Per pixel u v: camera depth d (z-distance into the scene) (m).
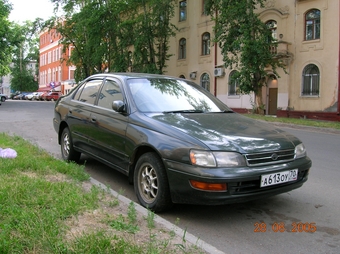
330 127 14.92
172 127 4.08
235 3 19.81
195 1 28.25
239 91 21.78
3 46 34.88
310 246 3.42
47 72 71.06
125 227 3.25
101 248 2.68
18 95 65.19
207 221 3.98
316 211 4.40
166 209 4.10
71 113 6.22
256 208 4.46
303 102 21.25
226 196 3.57
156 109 4.73
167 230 3.37
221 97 26.52
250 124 4.54
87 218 3.42
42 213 3.31
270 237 3.61
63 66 62.00
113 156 4.89
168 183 3.93
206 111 5.00
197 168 3.62
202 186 3.57
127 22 27.89
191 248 2.99
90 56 33.94
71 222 3.27
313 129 15.28
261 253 3.26
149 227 3.35
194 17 28.42
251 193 3.69
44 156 5.97
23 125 13.23
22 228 2.94
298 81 21.44
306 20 21.00
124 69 29.69
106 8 29.69
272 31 22.77
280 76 22.28
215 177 3.53
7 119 15.68
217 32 20.88
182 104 5.01
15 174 4.64
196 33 28.34
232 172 3.58
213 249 3.07
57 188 4.13
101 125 5.14
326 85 20.05
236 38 20.39
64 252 2.63
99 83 5.84
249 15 19.73
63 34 36.25
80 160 6.75
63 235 2.93
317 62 20.39
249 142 3.87
